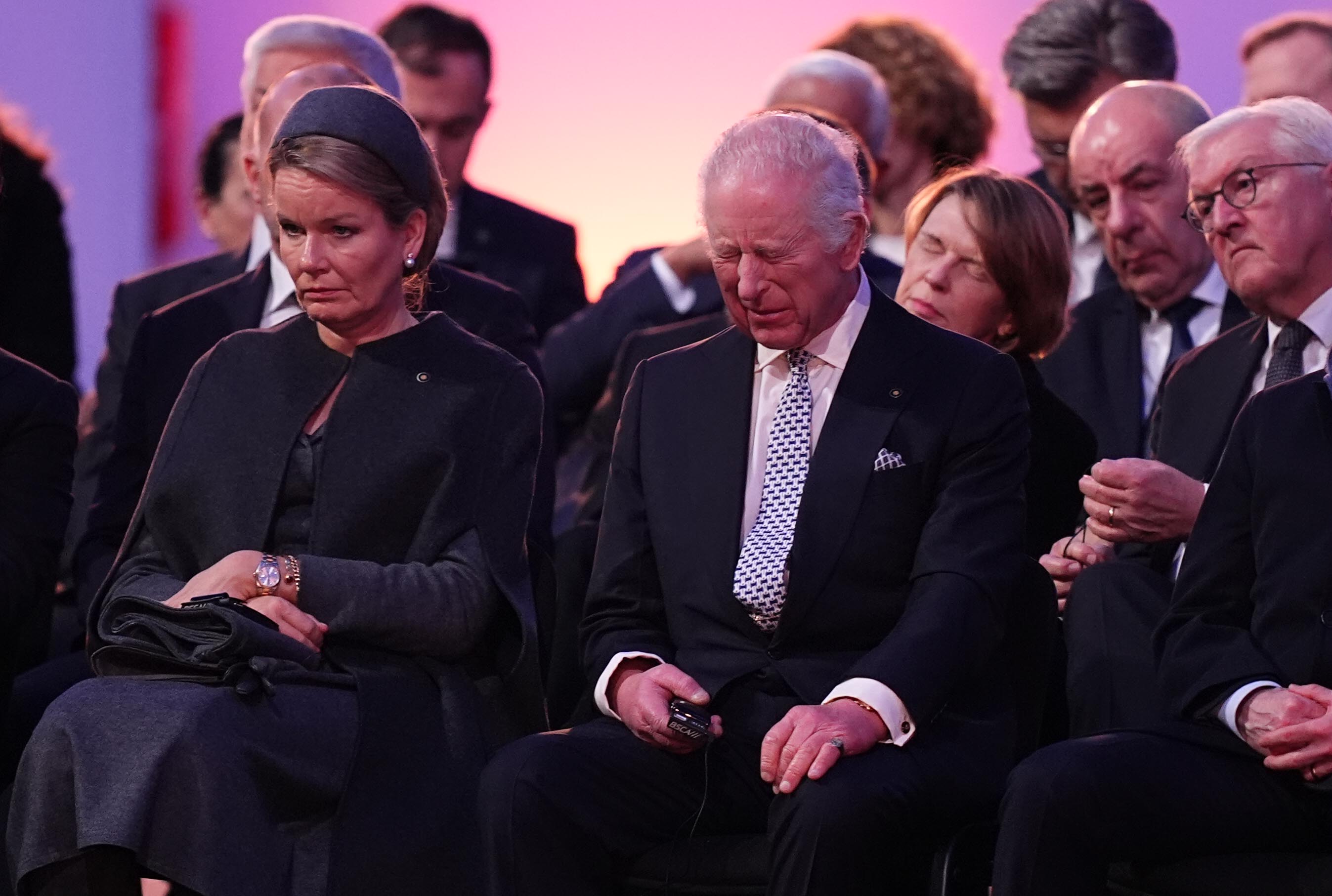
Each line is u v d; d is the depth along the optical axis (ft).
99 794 35.29
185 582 40.11
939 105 61.41
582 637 41.09
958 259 46.32
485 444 40.91
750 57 81.05
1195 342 54.19
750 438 40.42
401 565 39.45
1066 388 54.70
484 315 49.65
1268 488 38.55
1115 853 35.76
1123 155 53.06
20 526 43.98
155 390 48.75
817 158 38.37
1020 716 39.37
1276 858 35.78
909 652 36.70
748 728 38.55
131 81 86.38
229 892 35.32
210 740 35.86
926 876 37.11
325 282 39.70
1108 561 44.04
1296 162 44.11
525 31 82.17
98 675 38.70
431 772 38.40
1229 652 37.91
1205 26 74.28
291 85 48.11
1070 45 60.49
